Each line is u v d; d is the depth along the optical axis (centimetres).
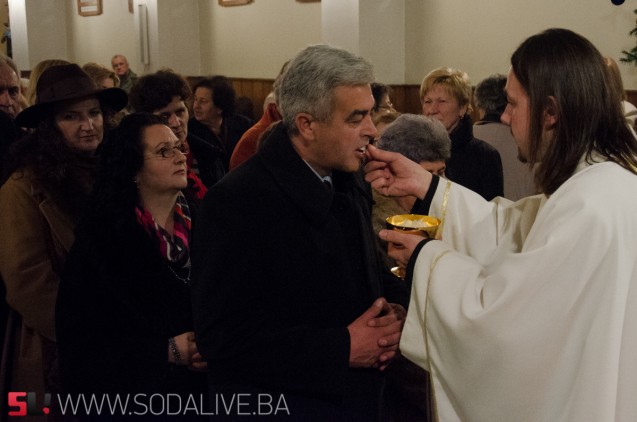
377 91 315
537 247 138
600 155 143
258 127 344
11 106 329
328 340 147
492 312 137
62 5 1131
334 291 154
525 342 135
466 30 620
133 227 192
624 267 133
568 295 133
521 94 147
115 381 189
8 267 214
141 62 908
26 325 218
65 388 193
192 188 286
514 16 578
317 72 143
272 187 149
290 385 146
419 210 188
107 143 198
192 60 914
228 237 145
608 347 132
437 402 153
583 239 133
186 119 297
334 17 676
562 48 142
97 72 444
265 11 811
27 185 219
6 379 222
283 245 149
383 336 152
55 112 230
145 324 190
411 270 155
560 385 136
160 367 190
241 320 146
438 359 150
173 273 198
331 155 148
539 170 148
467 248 181
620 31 510
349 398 158
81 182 227
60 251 218
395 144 218
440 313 146
